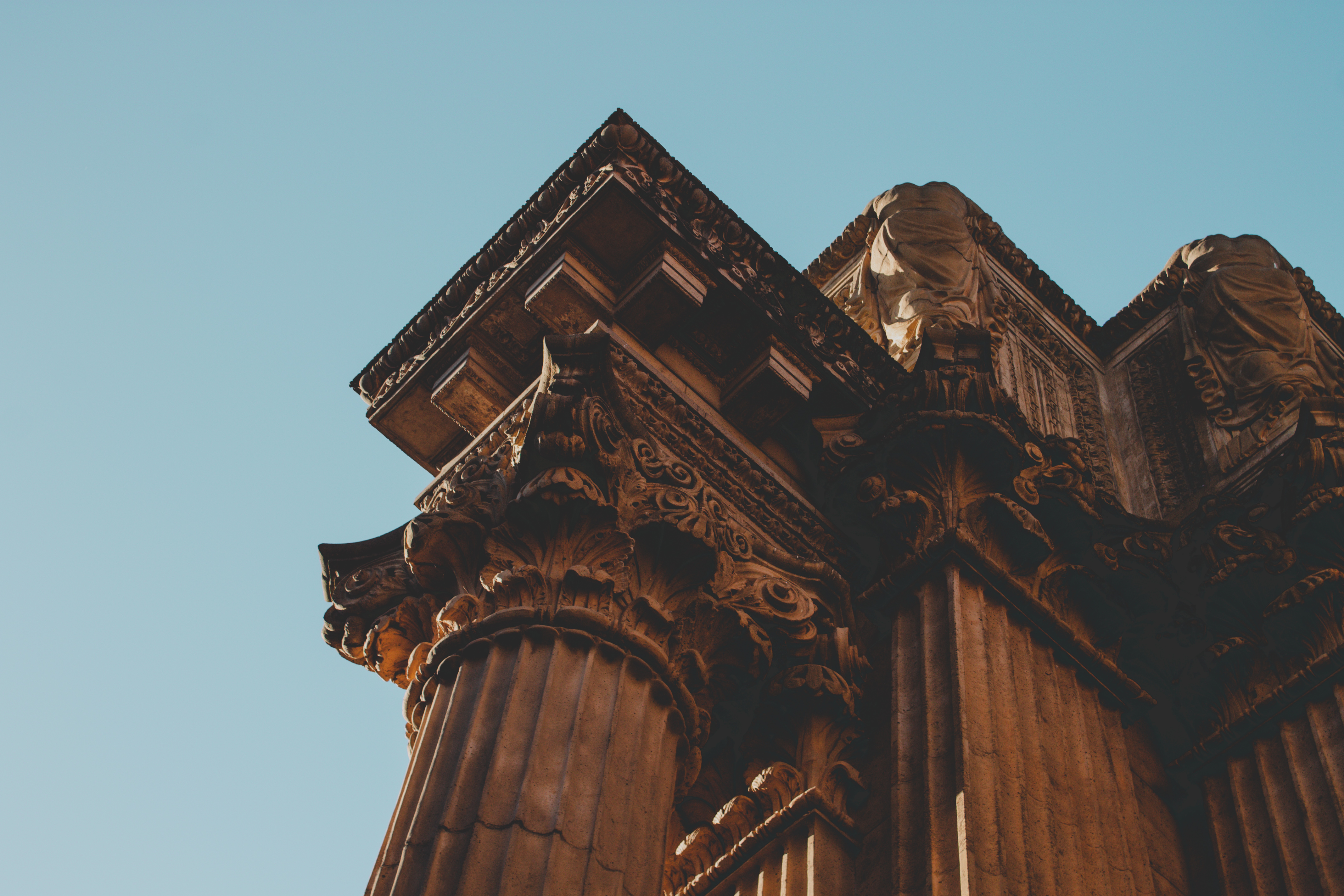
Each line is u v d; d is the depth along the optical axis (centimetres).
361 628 792
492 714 629
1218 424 1134
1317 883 748
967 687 722
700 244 857
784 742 771
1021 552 842
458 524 739
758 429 869
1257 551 882
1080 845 696
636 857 600
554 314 853
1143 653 889
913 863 655
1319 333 1276
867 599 822
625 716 647
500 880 555
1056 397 1259
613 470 725
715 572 738
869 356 925
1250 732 848
